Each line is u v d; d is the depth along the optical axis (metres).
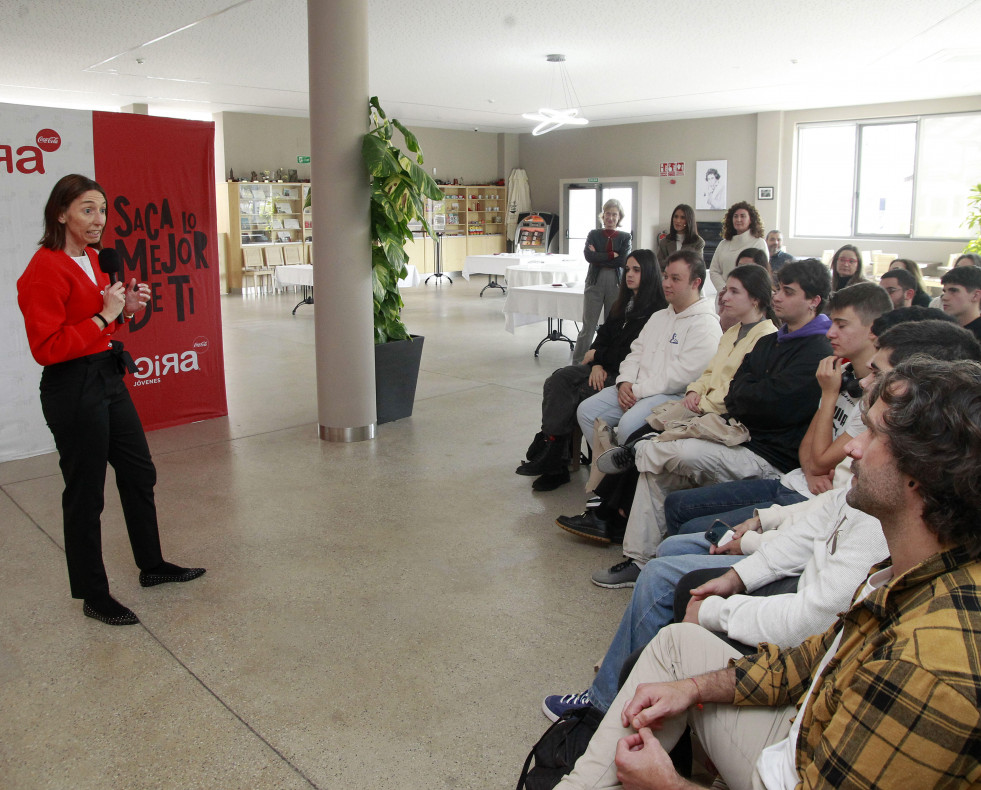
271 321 9.97
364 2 4.31
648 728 1.36
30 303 2.43
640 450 2.81
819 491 2.28
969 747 0.90
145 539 2.89
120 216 4.57
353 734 2.10
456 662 2.44
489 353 7.72
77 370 2.53
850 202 12.51
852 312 2.19
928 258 11.78
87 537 2.62
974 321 3.34
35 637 2.58
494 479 4.12
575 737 1.66
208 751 2.03
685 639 1.54
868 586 1.20
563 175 15.79
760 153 13.07
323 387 4.70
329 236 4.49
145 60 8.82
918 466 0.99
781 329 2.77
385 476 4.15
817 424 2.29
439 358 7.44
